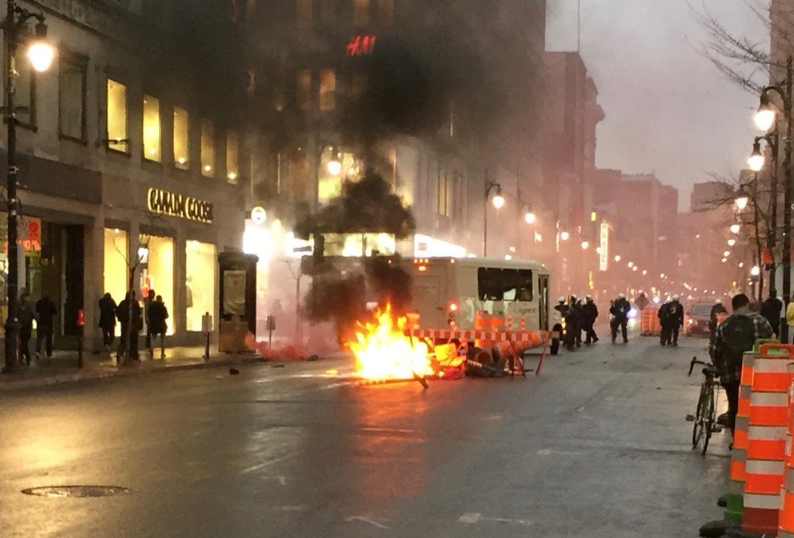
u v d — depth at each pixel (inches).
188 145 1472.7
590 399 740.0
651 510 348.2
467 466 428.8
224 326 1225.4
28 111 966.4
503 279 1241.4
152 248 1369.3
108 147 1237.1
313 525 310.7
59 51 1130.7
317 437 506.3
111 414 602.5
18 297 973.8
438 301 1174.3
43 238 1191.6
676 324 1665.8
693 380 933.8
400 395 745.6
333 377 923.4
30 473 392.5
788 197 1022.4
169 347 1389.0
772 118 867.4
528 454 467.5
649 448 497.7
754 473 306.8
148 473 396.5
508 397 743.7
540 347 1482.5
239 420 573.6
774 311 1010.7
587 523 323.9
